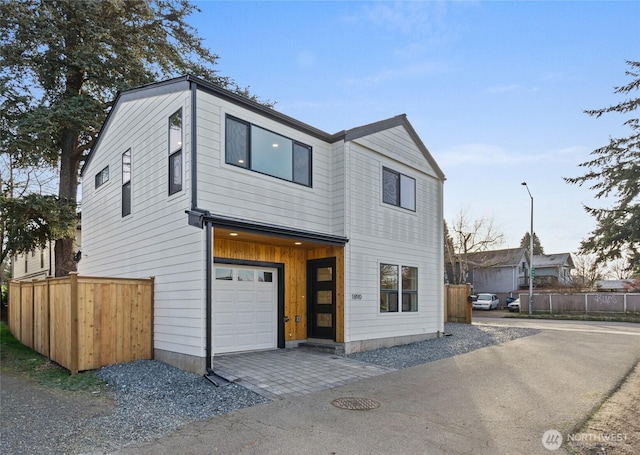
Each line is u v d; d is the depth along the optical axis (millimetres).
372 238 10586
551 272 40500
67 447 4086
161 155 8484
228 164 7891
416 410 5262
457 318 17875
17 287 12359
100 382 6773
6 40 13133
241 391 6039
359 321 9898
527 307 26266
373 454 3885
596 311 24125
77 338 7453
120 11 14703
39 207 12781
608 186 12289
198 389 6152
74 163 15633
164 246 8188
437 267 13023
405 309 11539
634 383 6734
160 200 8398
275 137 8969
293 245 9695
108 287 7910
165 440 4246
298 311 10211
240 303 9023
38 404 5652
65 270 15141
